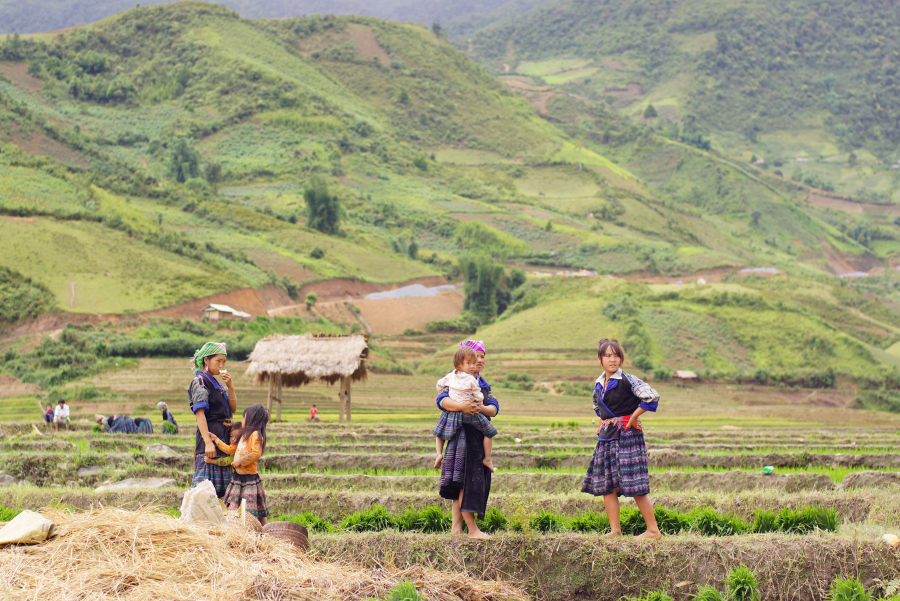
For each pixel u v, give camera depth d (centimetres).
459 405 799
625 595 761
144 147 18250
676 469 1678
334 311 9744
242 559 664
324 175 17162
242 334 6900
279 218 13450
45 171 9531
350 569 718
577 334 8656
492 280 10662
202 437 848
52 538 670
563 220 17350
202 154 18388
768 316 9056
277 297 9131
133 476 1336
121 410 4575
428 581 710
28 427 2461
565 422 4531
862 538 801
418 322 10219
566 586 769
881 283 19625
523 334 8838
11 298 6181
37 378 5112
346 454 1611
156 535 678
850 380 8081
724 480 1356
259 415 865
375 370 6944
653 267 14412
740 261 15538
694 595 749
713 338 8588
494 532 874
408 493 1123
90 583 597
